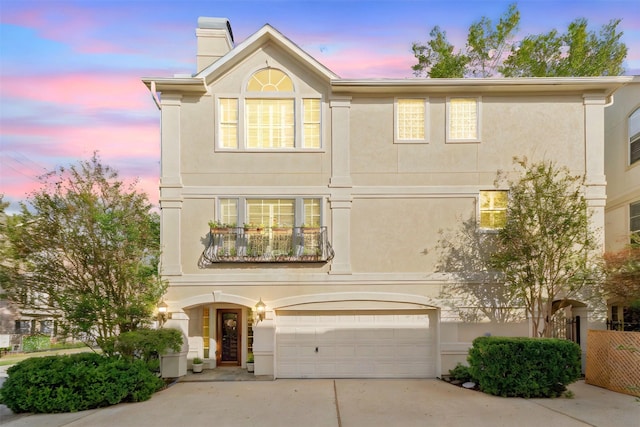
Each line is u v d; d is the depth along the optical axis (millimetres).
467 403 9000
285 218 12445
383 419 7918
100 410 8703
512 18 21625
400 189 12375
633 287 10688
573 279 11164
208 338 13672
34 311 11289
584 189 12227
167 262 12125
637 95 14055
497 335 11914
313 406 8891
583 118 12461
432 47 22594
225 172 12406
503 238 11734
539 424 7516
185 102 12555
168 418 8094
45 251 10531
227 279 12125
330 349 12234
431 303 12070
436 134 12531
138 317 10930
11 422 7992
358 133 12547
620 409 8438
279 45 12594
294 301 12125
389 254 12250
